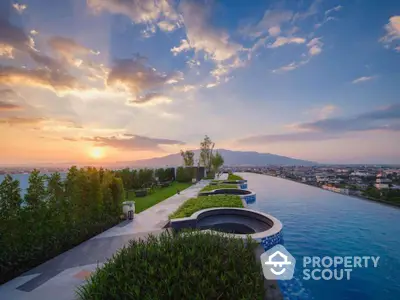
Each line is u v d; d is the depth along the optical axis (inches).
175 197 615.2
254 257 123.5
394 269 256.2
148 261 113.0
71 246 247.0
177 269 101.5
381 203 622.8
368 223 449.4
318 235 376.2
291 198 725.9
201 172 1358.3
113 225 333.4
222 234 150.4
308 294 211.0
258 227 339.6
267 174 1935.3
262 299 96.7
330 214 523.5
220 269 105.3
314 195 784.3
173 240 135.2
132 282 96.3
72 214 267.6
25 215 207.9
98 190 310.0
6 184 200.4
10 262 181.5
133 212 375.6
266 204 636.1
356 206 606.5
